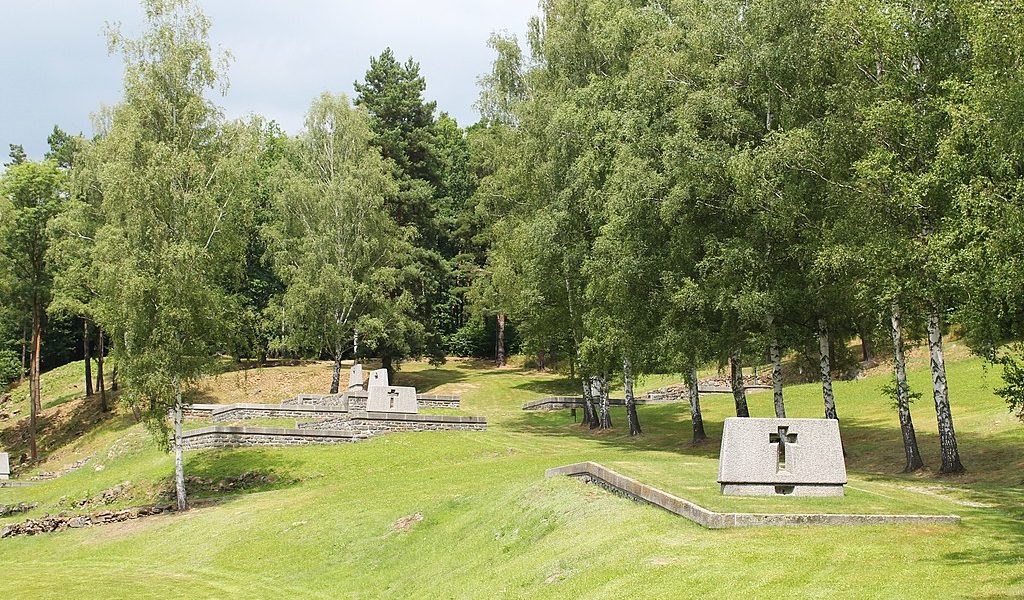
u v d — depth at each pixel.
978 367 43.88
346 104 61.19
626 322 34.62
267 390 63.59
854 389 47.19
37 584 25.42
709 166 29.53
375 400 43.81
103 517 33.16
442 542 23.20
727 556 15.66
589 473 23.41
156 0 36.50
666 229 32.81
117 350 34.34
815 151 27.28
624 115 33.84
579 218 40.16
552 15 44.69
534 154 41.84
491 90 47.88
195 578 24.92
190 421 48.28
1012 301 21.39
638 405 55.78
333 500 30.30
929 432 33.03
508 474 30.20
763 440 19.44
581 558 17.81
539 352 66.81
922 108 25.23
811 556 15.22
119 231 34.97
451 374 72.38
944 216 24.44
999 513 18.84
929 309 26.28
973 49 21.39
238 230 38.06
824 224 27.27
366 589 21.91
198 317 34.50
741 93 30.20
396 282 64.19
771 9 29.03
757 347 32.06
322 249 58.72
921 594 12.91
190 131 36.41
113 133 42.59
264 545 26.73
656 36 33.00
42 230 57.50
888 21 25.03
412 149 73.44
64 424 61.25
